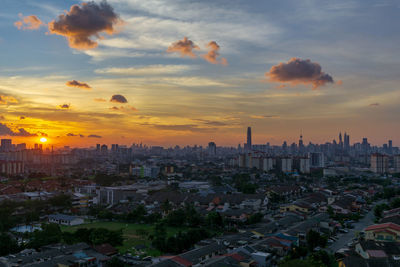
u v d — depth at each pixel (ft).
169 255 373.40
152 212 632.79
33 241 399.44
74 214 654.12
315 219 490.08
